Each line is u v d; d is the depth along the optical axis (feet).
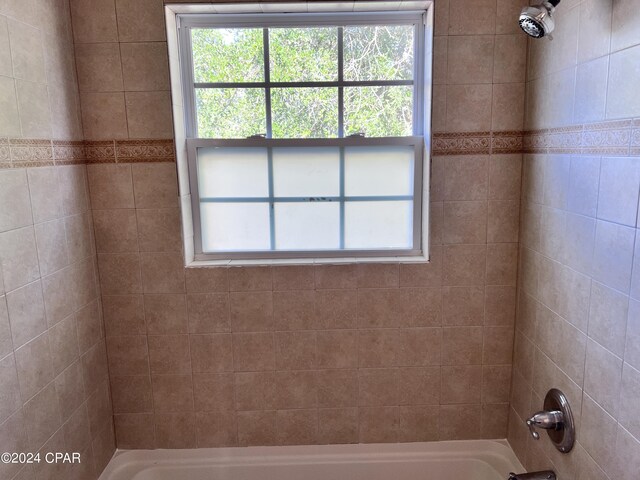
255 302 6.01
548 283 5.13
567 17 4.62
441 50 5.55
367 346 6.15
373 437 6.36
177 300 5.99
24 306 4.37
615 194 3.89
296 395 6.25
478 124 5.70
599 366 4.17
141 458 6.31
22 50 4.43
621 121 3.78
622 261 3.82
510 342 6.16
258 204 6.17
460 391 6.29
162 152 5.70
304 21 5.83
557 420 4.75
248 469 6.22
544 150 5.16
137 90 5.58
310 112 6.06
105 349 6.07
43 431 4.64
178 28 5.78
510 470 5.98
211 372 6.17
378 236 6.27
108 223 5.82
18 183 4.32
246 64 5.96
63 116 5.17
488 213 5.88
